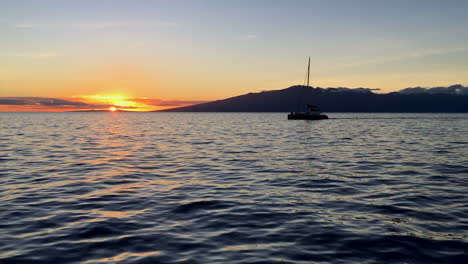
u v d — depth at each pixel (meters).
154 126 82.94
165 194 13.66
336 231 9.16
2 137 43.59
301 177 17.50
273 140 41.38
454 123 107.88
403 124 98.62
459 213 10.90
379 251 7.78
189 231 9.20
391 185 15.42
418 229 9.32
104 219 10.25
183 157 25.58
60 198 12.90
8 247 7.98
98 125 86.75
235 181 16.45
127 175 17.98
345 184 15.69
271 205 11.95
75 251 7.74
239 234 8.94
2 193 13.68
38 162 22.47
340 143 37.31
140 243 8.27
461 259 7.35
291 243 8.29
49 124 89.19
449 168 20.14
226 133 55.38
